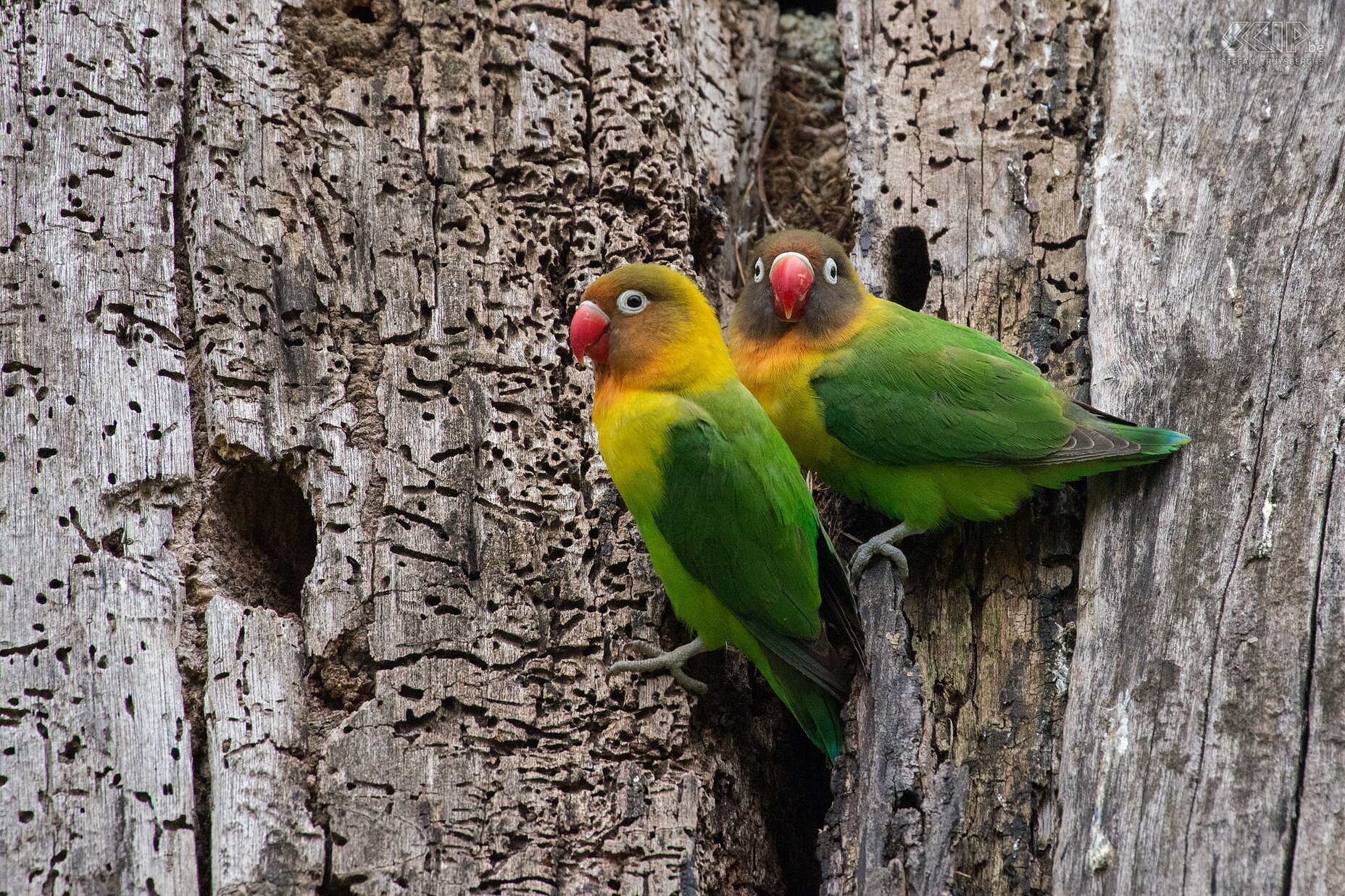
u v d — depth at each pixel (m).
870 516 9.38
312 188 8.90
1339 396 7.58
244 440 7.93
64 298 7.98
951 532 8.80
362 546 7.82
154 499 7.70
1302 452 7.47
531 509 8.23
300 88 9.22
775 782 8.45
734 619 8.03
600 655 7.89
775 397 8.81
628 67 10.07
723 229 10.71
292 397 8.20
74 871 6.50
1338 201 8.48
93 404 7.74
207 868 6.79
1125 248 9.05
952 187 10.05
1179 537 7.55
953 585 8.45
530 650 7.77
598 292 8.28
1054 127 10.14
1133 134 9.62
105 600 7.27
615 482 8.16
